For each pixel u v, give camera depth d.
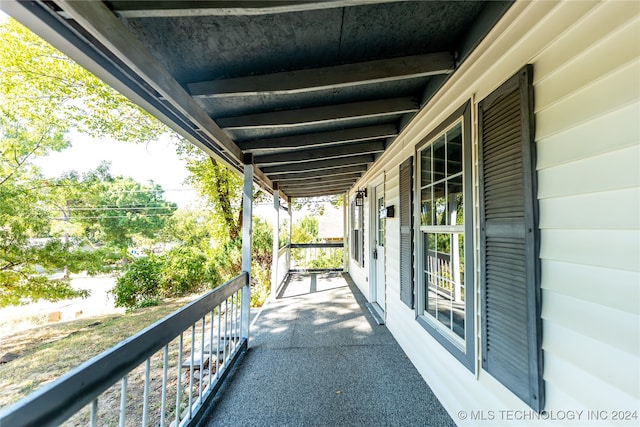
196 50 1.64
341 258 10.62
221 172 11.26
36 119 7.64
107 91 8.49
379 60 1.82
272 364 2.91
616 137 0.93
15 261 6.95
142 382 3.00
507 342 1.40
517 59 1.36
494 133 1.53
